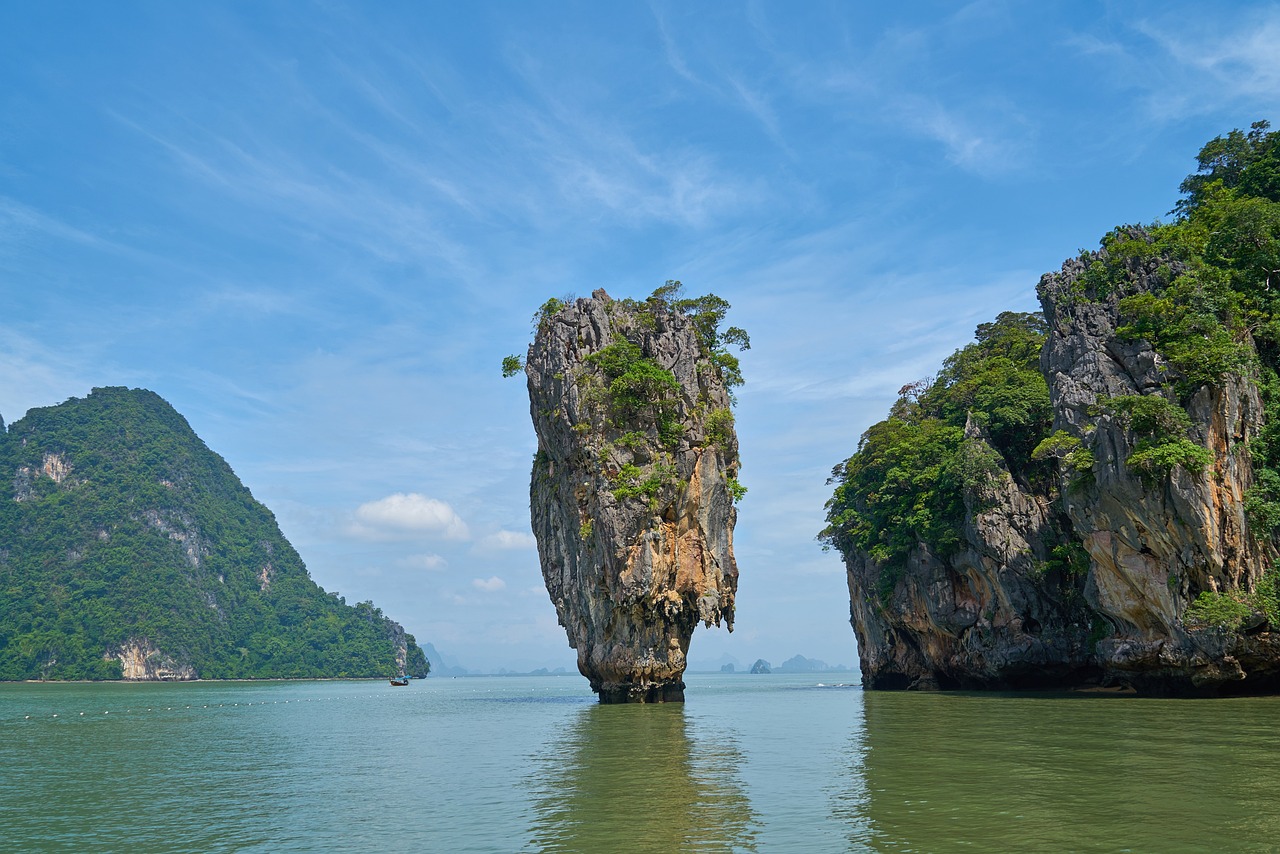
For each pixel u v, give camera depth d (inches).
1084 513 2160.4
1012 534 2632.9
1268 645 1886.1
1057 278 2475.4
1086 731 1416.1
